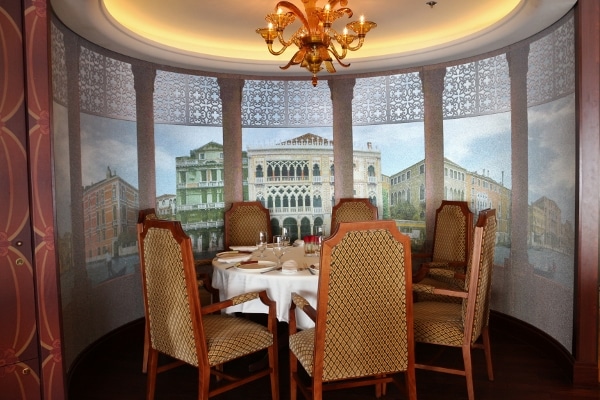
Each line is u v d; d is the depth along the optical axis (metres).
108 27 3.19
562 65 3.16
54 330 2.33
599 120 2.81
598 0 2.78
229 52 4.44
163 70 4.21
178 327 2.39
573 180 3.04
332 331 2.15
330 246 2.07
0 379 2.23
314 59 2.71
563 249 3.18
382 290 2.19
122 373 3.16
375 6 3.38
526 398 2.72
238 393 2.83
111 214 3.66
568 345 3.12
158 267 2.44
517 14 3.11
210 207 4.55
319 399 2.18
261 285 2.76
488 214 2.59
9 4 2.18
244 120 4.68
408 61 4.26
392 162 4.61
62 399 2.37
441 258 3.97
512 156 3.79
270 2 3.25
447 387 2.86
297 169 4.80
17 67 2.21
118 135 3.77
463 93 4.19
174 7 3.33
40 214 2.28
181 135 4.35
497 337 3.76
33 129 2.24
